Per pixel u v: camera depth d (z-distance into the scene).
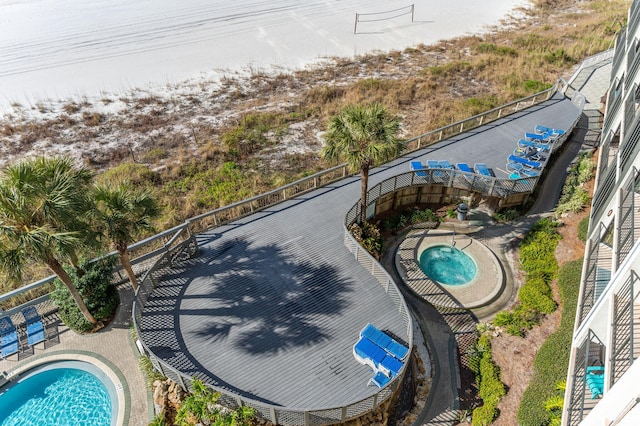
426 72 45.06
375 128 17.00
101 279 16.45
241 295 16.33
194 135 34.00
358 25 61.53
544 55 47.78
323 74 46.44
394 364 13.55
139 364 15.16
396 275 19.75
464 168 23.75
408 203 23.95
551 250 20.67
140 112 38.50
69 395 14.77
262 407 12.13
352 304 16.14
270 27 59.81
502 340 16.70
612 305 10.76
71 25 59.12
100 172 29.94
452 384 15.20
